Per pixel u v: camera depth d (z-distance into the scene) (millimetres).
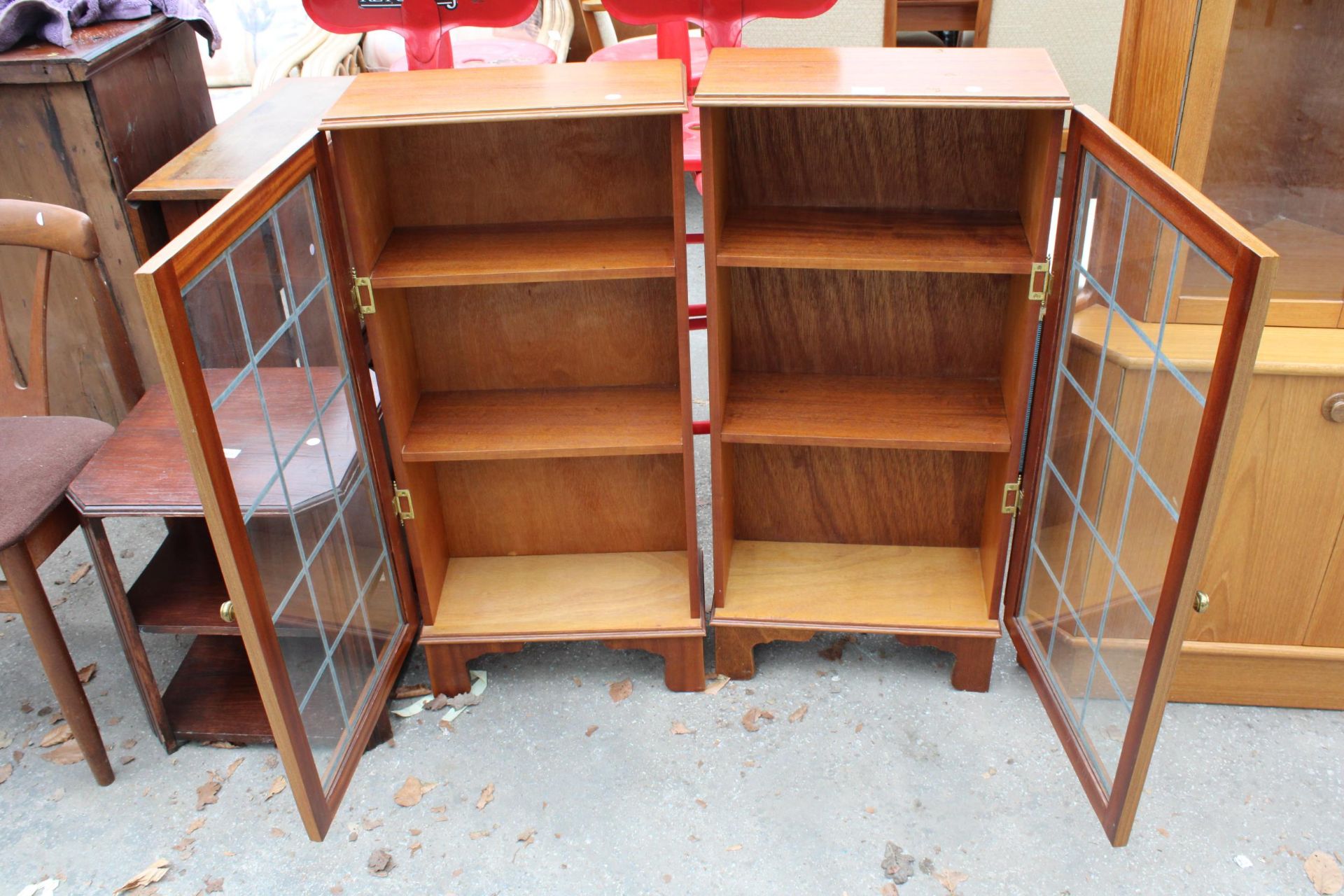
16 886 1959
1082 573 1913
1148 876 1886
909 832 1984
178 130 2691
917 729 2201
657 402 2213
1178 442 1522
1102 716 1827
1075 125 1778
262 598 1648
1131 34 1909
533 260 1939
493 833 2023
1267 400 1878
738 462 2385
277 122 2457
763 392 2225
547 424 2152
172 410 2162
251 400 1605
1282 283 1938
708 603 2451
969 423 2088
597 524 2443
